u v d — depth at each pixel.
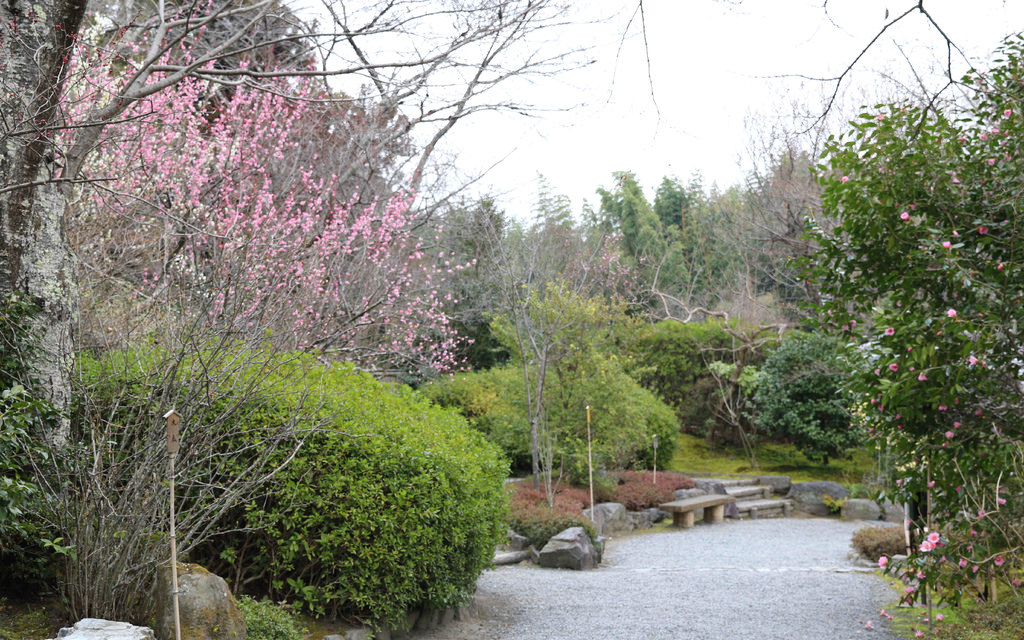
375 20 5.79
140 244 7.11
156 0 6.98
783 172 13.34
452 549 5.47
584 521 10.12
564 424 12.90
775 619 6.10
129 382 4.55
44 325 4.59
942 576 4.57
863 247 4.83
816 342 14.84
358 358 8.76
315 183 8.91
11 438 3.43
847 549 10.86
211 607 3.71
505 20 5.80
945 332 4.20
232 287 5.25
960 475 4.53
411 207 10.41
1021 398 4.41
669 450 16.70
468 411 14.96
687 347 18.58
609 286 16.27
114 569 3.77
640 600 6.91
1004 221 4.40
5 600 4.04
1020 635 4.33
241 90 8.16
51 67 4.68
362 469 4.99
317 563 5.08
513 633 5.70
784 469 17.47
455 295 13.97
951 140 4.72
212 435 4.64
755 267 19.67
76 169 5.03
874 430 5.05
